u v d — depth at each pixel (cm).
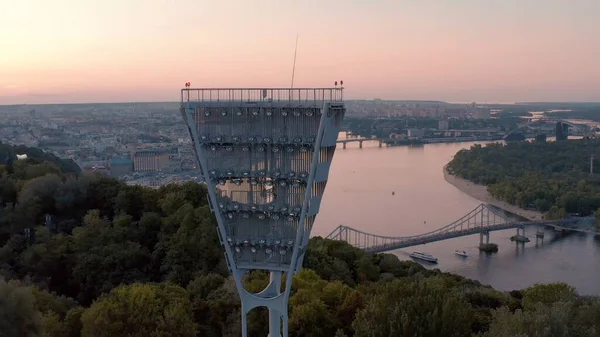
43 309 11131
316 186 8681
